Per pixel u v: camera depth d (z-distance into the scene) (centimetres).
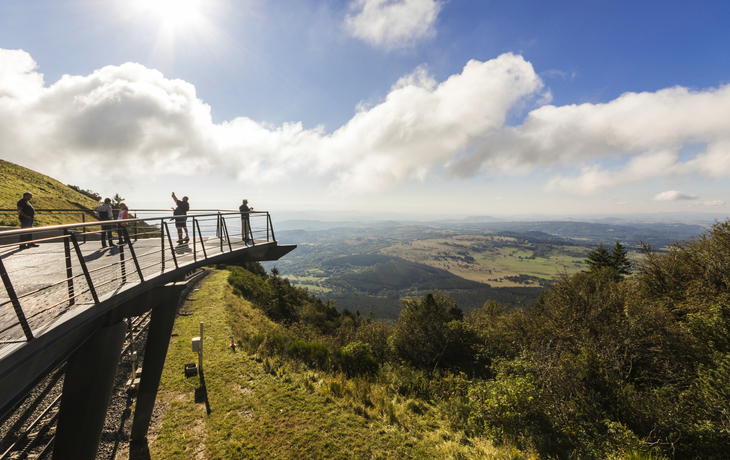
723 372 848
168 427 890
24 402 855
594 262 3725
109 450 795
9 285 294
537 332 1803
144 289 548
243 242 1114
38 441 761
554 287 2212
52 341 348
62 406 472
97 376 488
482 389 1116
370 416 977
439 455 788
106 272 641
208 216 820
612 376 1090
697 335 1144
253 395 1066
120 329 522
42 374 362
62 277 598
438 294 3219
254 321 2147
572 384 1073
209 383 1125
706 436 724
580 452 769
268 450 810
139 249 964
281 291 3869
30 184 3900
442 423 980
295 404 1019
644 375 1138
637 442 766
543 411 907
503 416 913
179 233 1062
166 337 780
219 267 3781
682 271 1698
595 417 911
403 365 1741
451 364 1927
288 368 1285
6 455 709
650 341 1203
